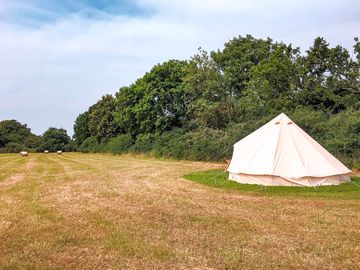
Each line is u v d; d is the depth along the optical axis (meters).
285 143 13.61
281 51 29.08
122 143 43.22
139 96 39.19
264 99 28.97
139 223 7.77
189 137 31.38
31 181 15.05
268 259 5.61
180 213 8.79
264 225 7.64
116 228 7.32
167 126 36.91
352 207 9.57
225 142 27.00
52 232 7.00
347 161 19.55
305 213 8.84
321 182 12.95
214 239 6.64
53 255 5.72
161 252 5.88
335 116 23.31
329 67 27.98
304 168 12.93
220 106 31.06
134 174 18.20
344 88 27.34
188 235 6.89
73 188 13.01
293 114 24.19
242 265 5.36
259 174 13.13
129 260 5.55
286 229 7.34
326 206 9.72
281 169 13.06
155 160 30.61
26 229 7.20
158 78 36.62
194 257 5.68
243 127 26.27
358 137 20.00
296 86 28.20
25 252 5.84
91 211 8.95
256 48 35.72
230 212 8.95
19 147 70.44
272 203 10.15
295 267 5.29
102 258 5.63
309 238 6.70
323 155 13.70
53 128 73.56
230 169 14.55
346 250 6.01
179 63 37.47
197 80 32.53
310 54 28.19
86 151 58.69
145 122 37.44
